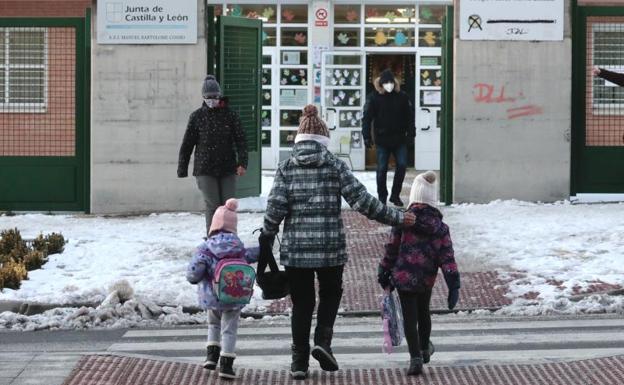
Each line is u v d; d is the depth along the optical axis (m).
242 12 36.25
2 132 27.66
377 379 13.02
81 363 13.52
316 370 13.65
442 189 28.19
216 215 13.17
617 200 28.28
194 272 12.88
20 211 27.47
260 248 13.10
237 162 21.89
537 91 27.56
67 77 27.58
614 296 18.33
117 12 27.20
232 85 28.17
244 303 12.84
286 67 36.38
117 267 20.27
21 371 13.17
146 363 13.61
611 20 28.08
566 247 21.81
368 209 12.94
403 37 36.44
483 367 13.52
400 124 26.75
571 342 15.49
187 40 27.25
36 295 18.23
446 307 18.11
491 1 27.45
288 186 12.99
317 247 12.88
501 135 27.61
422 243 13.24
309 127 13.09
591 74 28.02
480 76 27.56
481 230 23.64
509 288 19.00
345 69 36.12
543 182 27.67
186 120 27.27
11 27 27.45
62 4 33.94
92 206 27.31
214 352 13.27
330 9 36.19
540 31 27.50
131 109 27.30
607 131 27.98
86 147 27.41
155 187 27.34
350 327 17.02
